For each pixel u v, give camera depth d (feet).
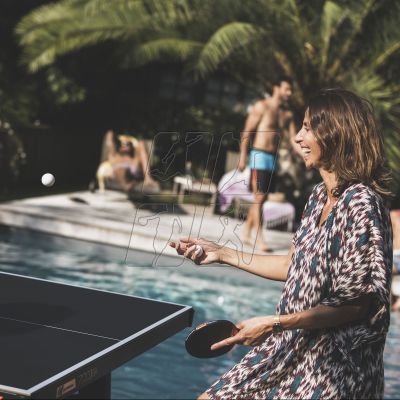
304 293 8.38
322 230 8.35
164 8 37.70
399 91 36.29
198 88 52.60
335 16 34.91
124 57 44.68
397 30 34.91
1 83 45.78
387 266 7.80
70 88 47.96
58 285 11.07
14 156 42.42
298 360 8.43
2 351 7.96
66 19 38.91
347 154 8.27
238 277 26.30
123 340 8.54
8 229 31.96
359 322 8.06
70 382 7.39
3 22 47.65
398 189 33.71
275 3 35.35
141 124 50.24
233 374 8.93
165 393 16.22
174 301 22.99
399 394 16.60
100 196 39.19
